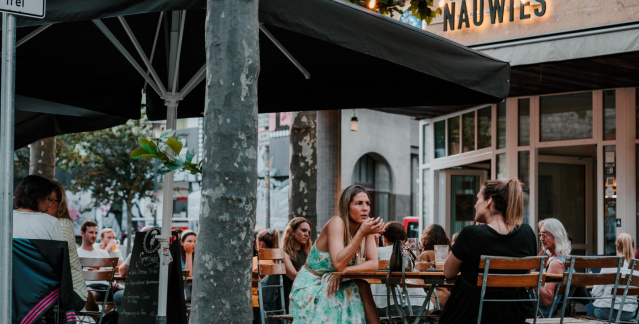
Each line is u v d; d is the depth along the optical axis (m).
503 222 5.56
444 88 7.28
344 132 33.91
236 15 4.27
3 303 3.66
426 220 17.55
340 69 7.55
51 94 7.40
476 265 5.42
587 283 6.20
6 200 3.68
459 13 12.31
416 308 8.00
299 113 11.75
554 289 7.43
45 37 6.78
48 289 5.83
